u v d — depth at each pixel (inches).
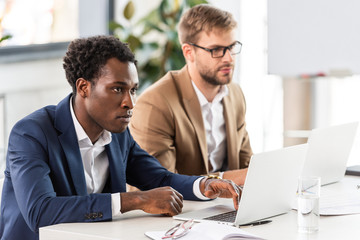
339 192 93.5
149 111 115.8
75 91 84.3
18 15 189.6
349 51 174.2
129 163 98.0
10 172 81.7
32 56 186.2
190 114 118.6
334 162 100.8
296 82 195.6
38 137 81.5
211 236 65.6
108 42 82.2
